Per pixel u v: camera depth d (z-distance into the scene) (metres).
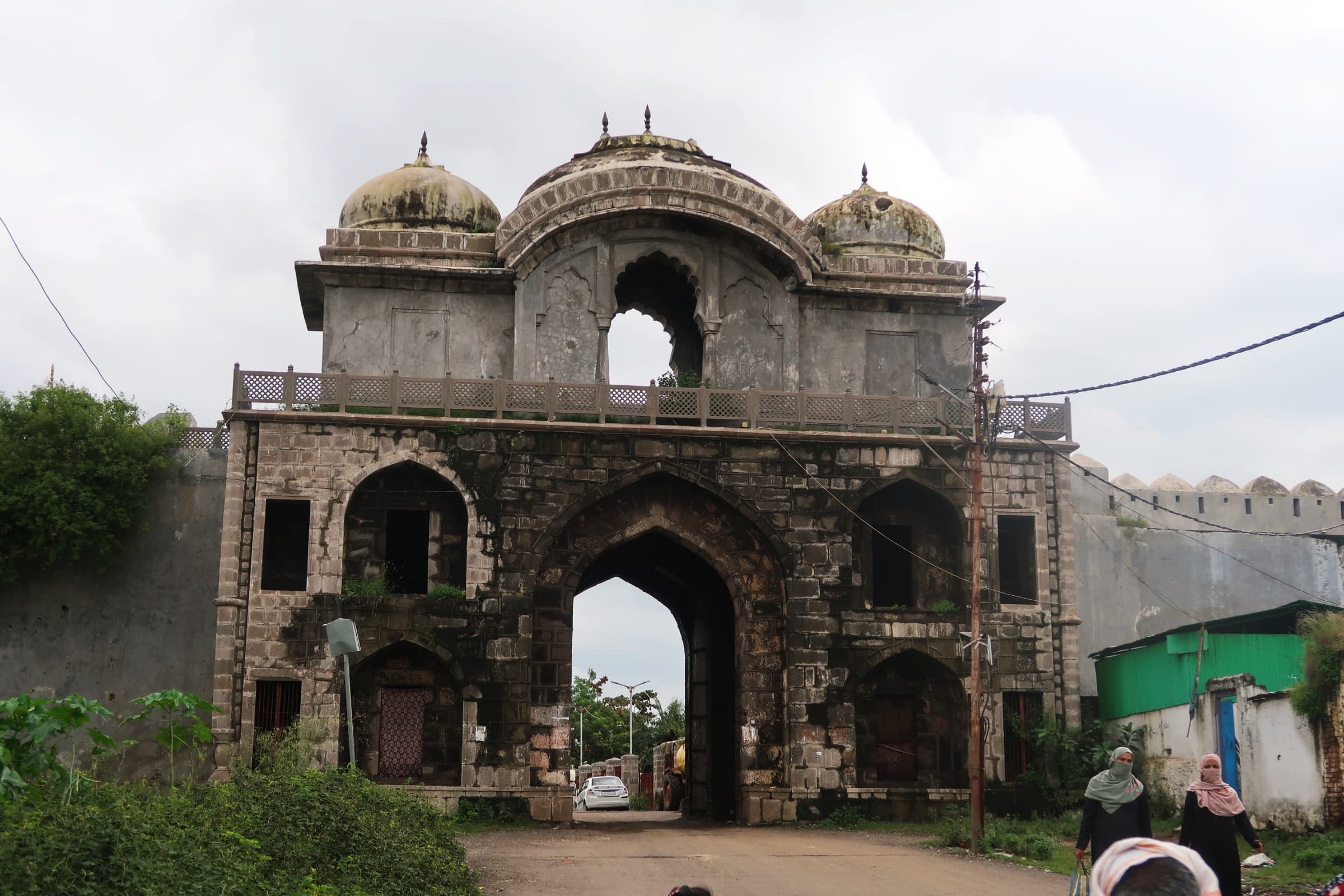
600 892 15.14
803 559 26.14
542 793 24.64
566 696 25.23
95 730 10.54
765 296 28.20
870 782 26.14
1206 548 31.73
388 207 28.42
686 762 31.47
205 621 27.59
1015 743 26.14
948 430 26.58
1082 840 11.45
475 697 24.77
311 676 24.44
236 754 23.48
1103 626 30.94
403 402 25.92
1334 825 18.08
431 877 12.08
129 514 27.48
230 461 25.00
